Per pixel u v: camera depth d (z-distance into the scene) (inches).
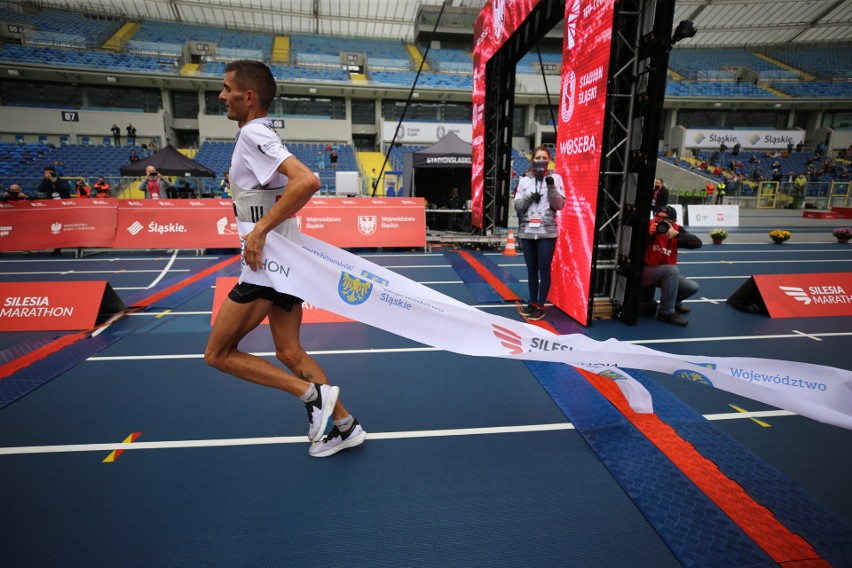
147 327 179.6
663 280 187.6
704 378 81.7
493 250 385.7
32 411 112.7
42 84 966.4
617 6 158.9
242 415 111.7
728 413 113.7
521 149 1242.0
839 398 76.5
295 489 84.4
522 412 114.3
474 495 83.0
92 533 72.7
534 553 69.4
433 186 557.3
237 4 1173.7
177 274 278.5
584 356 85.4
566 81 197.8
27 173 772.0
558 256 209.6
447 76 1182.9
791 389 80.8
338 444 94.3
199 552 69.2
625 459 93.3
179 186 567.2
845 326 185.6
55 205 338.3
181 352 153.6
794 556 67.9
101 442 99.1
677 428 105.7
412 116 1195.9
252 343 163.9
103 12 1179.3
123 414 111.7
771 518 76.2
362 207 370.9
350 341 167.3
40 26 1061.1
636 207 178.9
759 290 201.9
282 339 85.0
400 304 86.7
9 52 913.5
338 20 1289.4
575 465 92.3
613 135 191.2
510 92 370.0
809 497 81.7
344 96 1130.7
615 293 198.8
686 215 650.8
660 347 160.7
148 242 344.8
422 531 74.0
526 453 96.5
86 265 307.1
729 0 1136.8
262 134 71.6
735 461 92.7
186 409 114.5
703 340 168.2
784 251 400.2
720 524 74.7
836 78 1282.0
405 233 373.7
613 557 68.5
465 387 128.7
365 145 1215.6
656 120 166.7
